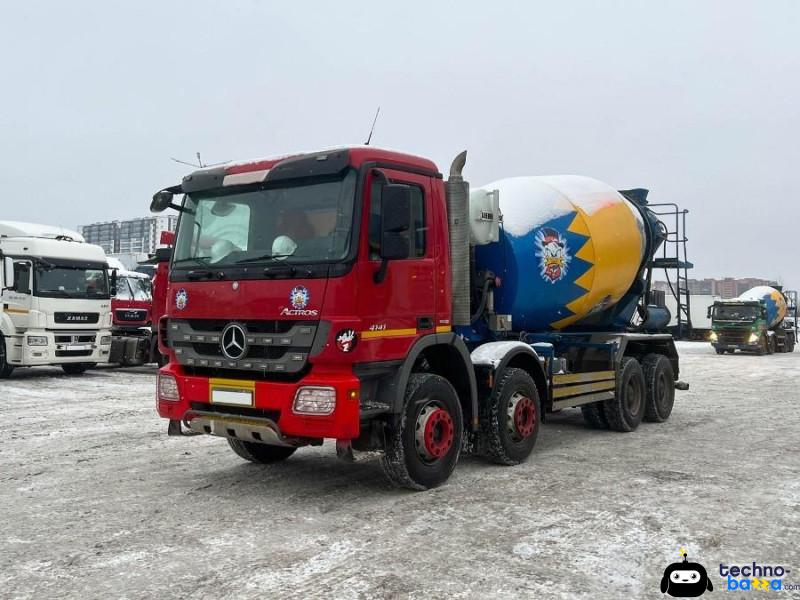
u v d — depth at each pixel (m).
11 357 15.37
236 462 7.25
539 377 7.70
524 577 4.05
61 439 8.59
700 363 25.44
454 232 6.50
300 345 5.28
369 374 5.53
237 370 5.72
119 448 8.02
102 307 16.36
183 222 6.25
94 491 6.08
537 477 6.57
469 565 4.24
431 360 6.73
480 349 7.13
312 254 5.42
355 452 5.56
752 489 6.13
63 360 15.66
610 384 9.03
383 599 3.74
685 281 11.23
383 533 4.85
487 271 7.71
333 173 5.46
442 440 6.18
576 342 9.09
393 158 5.80
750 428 9.77
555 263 8.06
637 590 3.88
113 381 15.72
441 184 6.36
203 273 5.87
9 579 4.05
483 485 6.25
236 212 5.91
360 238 5.35
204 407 5.91
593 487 6.18
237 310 5.63
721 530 4.95
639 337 9.75
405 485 5.95
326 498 5.81
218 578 4.04
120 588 3.91
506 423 6.98
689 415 11.19
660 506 5.56
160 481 6.43
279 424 5.37
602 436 9.05
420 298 5.97
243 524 5.09
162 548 4.57
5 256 15.34
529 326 8.35
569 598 3.76
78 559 4.38
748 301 31.98
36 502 5.74
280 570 4.16
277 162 5.73
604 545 4.61
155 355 17.83
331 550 4.51
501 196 8.33
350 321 5.23
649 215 10.48
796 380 18.02
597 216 8.86
